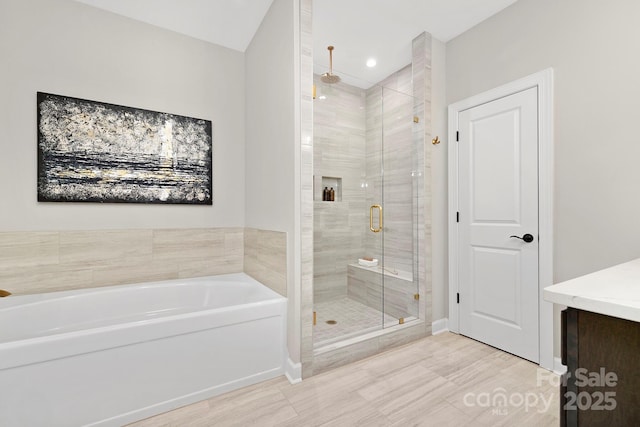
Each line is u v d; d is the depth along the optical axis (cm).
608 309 69
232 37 272
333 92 272
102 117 229
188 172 264
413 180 268
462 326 264
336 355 208
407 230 273
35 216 209
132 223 243
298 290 195
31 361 132
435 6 230
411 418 154
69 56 219
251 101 276
